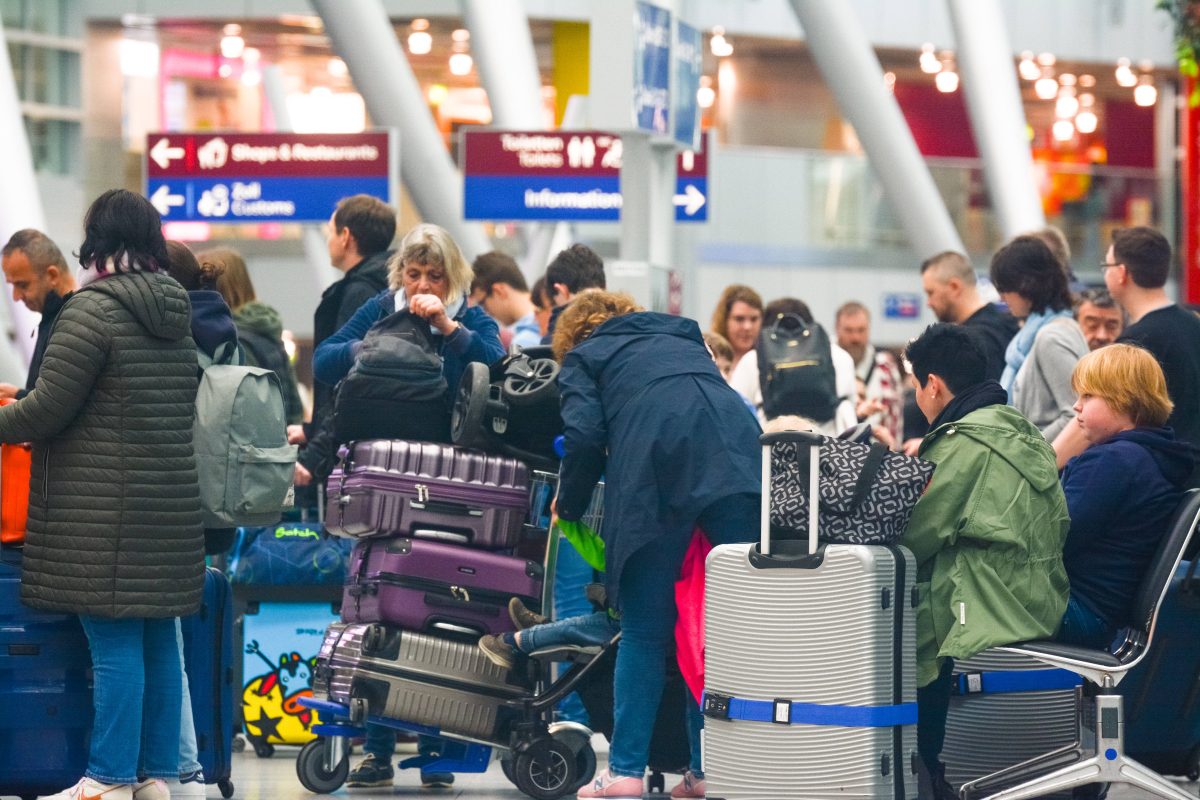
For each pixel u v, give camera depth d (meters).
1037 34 44.69
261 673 12.52
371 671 10.45
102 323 8.91
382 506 10.47
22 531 9.42
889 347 43.53
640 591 9.83
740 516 9.65
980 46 27.28
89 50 39.34
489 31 24.48
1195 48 24.44
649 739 9.94
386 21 23.27
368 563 10.63
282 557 12.35
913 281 43.78
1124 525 9.42
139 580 8.95
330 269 26.39
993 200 27.48
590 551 10.46
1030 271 12.28
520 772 10.59
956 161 43.56
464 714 10.55
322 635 12.48
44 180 38.59
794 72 45.22
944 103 48.28
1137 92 47.75
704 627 9.36
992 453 9.12
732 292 16.55
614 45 14.14
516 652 10.59
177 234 41.38
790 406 13.49
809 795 8.72
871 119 26.02
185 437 9.20
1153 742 10.12
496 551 10.77
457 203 23.75
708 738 9.02
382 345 10.63
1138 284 11.70
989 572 9.00
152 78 40.56
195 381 9.32
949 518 9.03
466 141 18.27
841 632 8.66
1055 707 9.89
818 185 43.19
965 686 9.91
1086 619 9.44
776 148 45.22
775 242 42.75
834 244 43.28
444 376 10.98
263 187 19.70
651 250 14.57
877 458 8.94
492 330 11.29
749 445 9.78
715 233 42.25
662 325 10.16
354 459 10.62
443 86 44.09
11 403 8.91
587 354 10.02
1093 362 9.70
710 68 44.72
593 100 14.17
